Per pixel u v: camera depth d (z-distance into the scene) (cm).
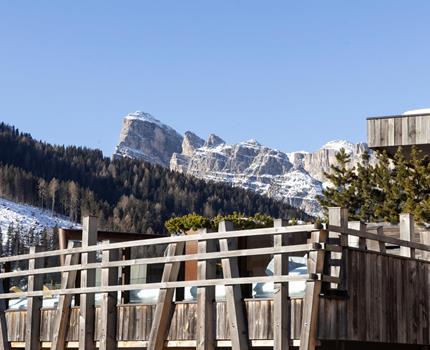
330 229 1319
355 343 1561
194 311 1456
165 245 1711
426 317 1605
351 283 1385
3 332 1816
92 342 1623
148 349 1482
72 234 1928
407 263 1563
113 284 1591
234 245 1411
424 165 3244
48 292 1706
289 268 1474
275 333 1323
